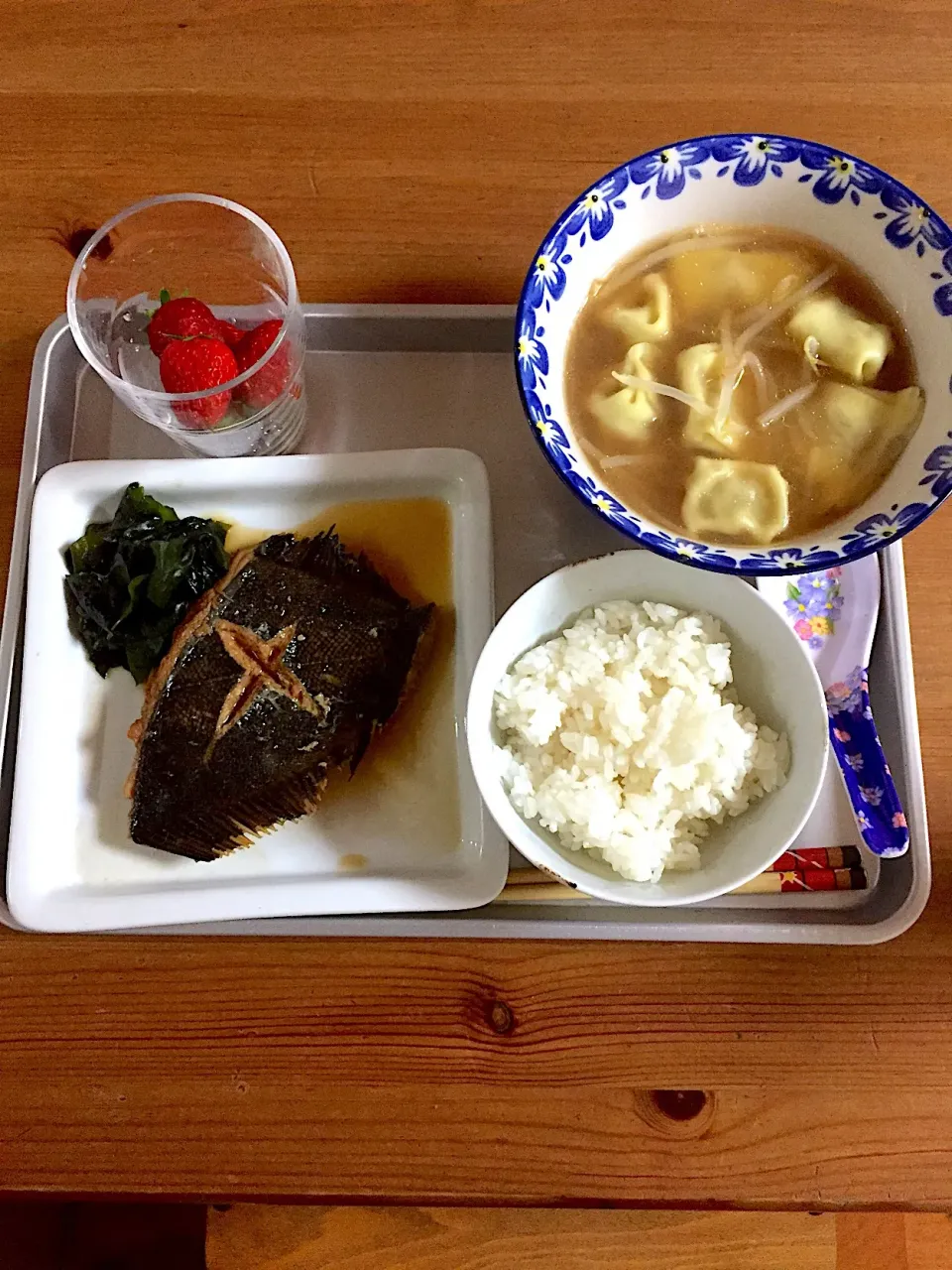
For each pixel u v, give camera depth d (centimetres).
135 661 42
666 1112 36
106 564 42
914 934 37
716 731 36
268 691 40
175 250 45
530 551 43
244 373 39
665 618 38
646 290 38
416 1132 36
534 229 45
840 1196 35
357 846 40
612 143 45
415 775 41
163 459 43
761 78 46
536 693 38
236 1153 36
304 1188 36
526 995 37
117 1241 56
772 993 37
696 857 37
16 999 38
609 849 36
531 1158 36
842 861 38
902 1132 36
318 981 38
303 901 38
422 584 44
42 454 43
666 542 33
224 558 43
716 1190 36
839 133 45
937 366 36
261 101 46
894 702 39
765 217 38
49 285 45
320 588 41
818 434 37
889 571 40
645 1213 53
